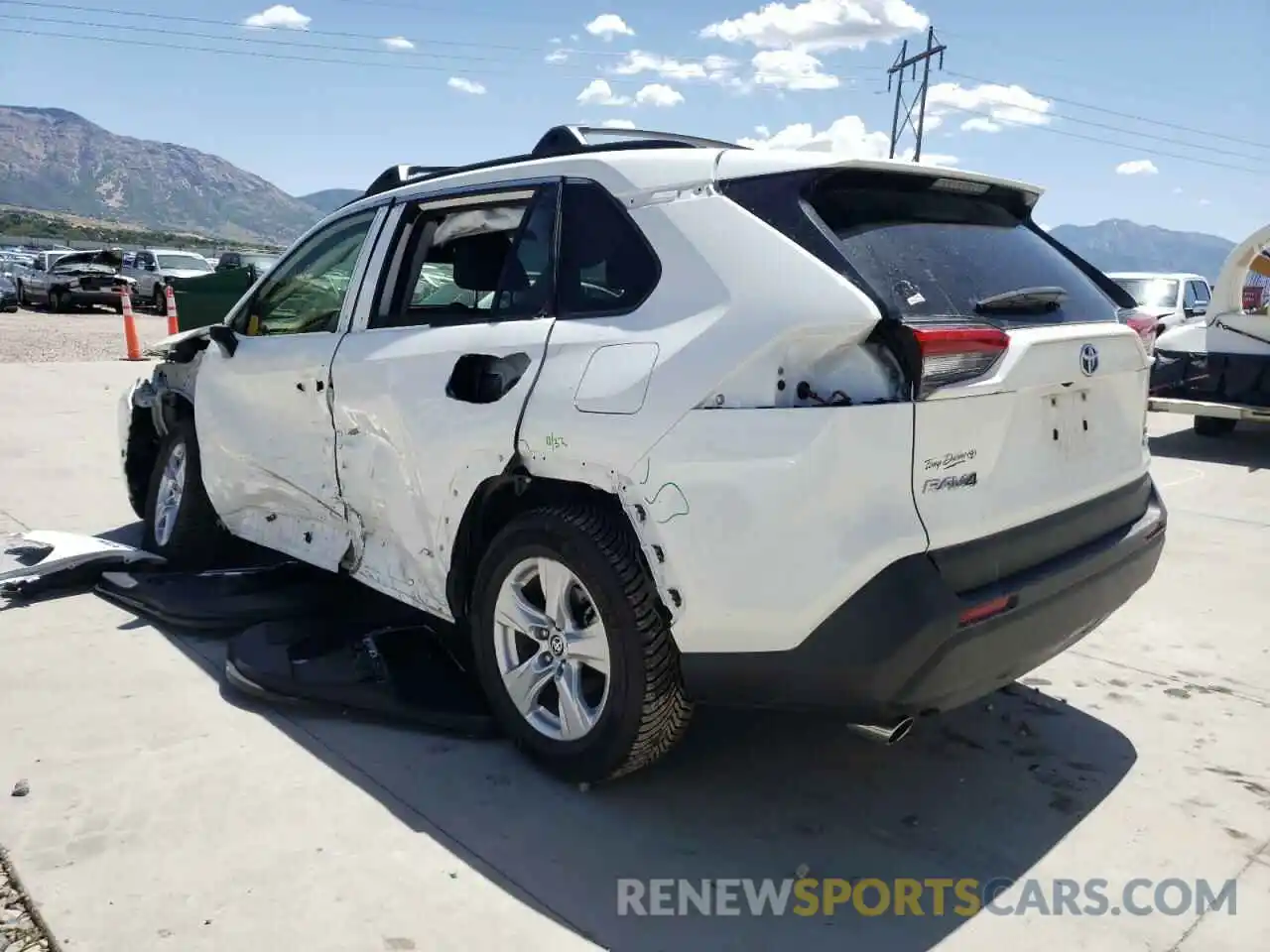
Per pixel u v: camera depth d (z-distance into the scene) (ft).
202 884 8.54
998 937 8.21
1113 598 10.34
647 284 9.53
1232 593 17.34
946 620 8.24
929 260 9.37
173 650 13.60
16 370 42.32
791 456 8.27
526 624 10.41
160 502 17.16
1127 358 10.48
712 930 8.19
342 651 12.79
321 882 8.62
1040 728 12.02
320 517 13.41
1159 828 9.87
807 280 8.54
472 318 11.16
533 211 10.75
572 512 9.77
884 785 10.57
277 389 13.60
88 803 9.74
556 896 8.55
